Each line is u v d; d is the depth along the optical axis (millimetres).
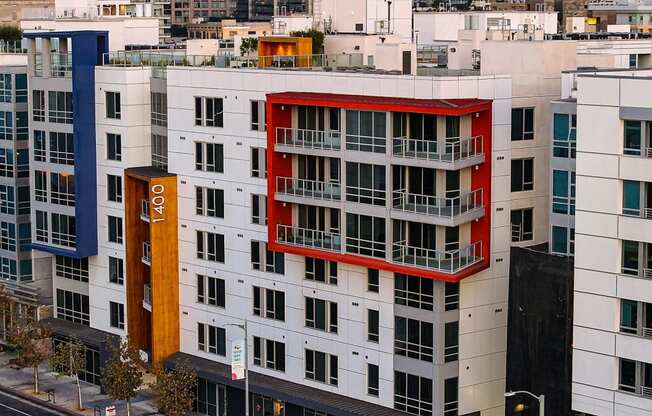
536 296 85438
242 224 102500
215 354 106500
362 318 94375
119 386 101875
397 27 185625
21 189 122938
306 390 98125
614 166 75750
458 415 90938
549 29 174000
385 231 90562
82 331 116062
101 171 113312
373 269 93062
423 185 89312
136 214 110938
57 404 108938
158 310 108000
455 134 87312
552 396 84875
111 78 111125
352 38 156250
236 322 104188
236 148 102062
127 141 110562
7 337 120500
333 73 94375
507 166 90875
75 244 114562
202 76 103875
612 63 107438
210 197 105000
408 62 104375
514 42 93938
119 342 109688
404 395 92250
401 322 91812
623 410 76812
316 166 95812
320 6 194875
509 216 91438
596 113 76250
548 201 93875
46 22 164875
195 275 107188
